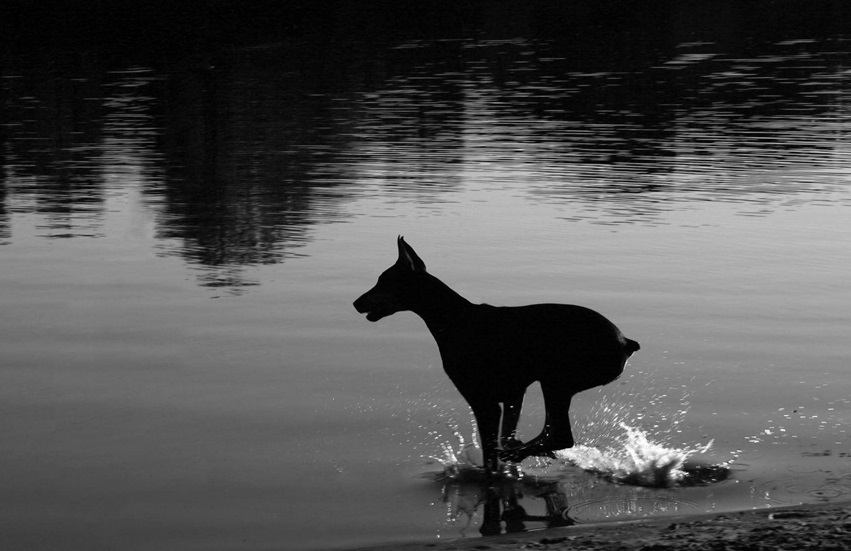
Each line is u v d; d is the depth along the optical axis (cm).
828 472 2747
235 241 5384
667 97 11025
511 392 2886
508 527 2511
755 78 12469
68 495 2694
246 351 3759
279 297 4403
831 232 5388
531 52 16012
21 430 3097
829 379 3412
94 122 9744
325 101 11100
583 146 8162
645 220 5725
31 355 3725
